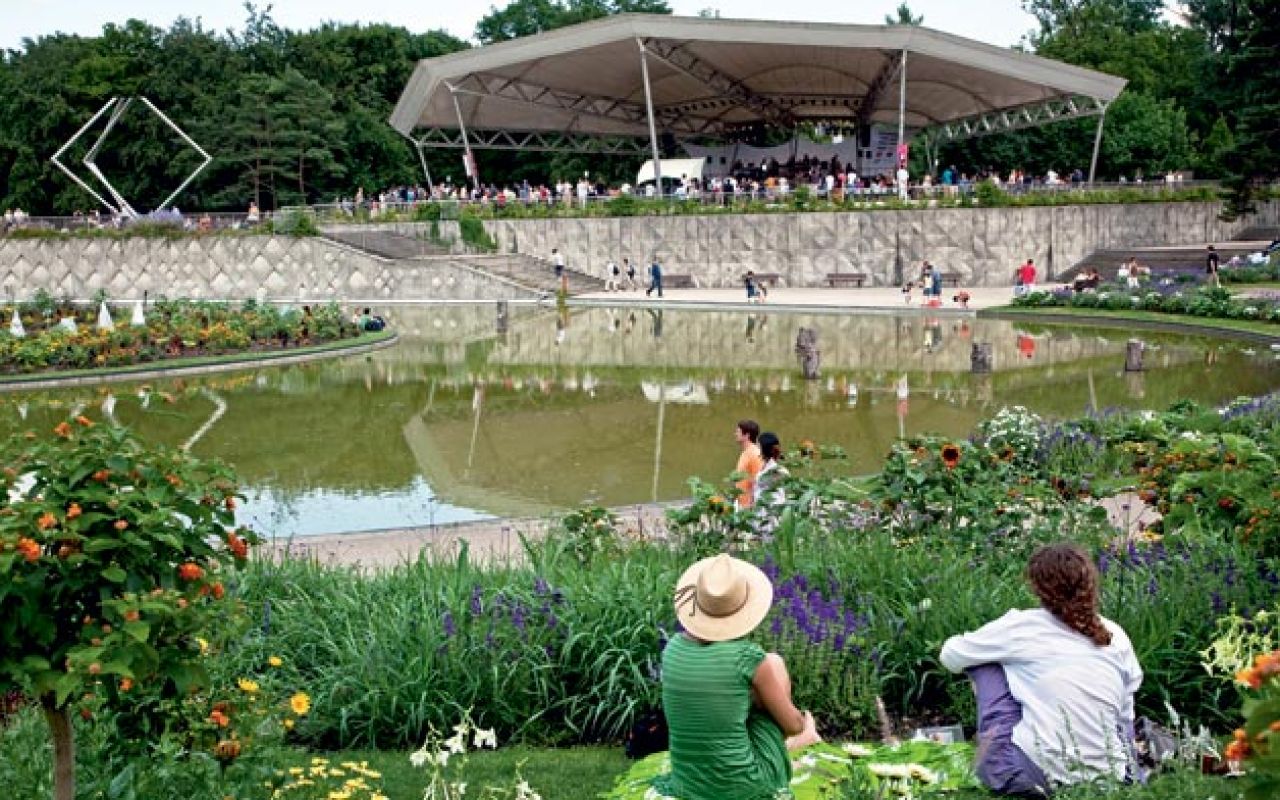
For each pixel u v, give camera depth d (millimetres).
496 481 15906
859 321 35969
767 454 10312
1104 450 12961
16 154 67312
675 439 18578
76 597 4004
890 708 6648
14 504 3877
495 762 6133
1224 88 64125
